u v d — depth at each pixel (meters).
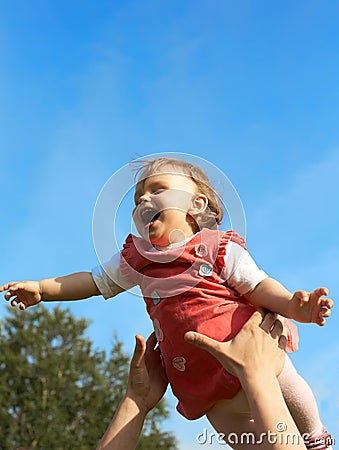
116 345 25.39
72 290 3.16
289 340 2.91
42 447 22.53
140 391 2.91
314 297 2.71
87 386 24.16
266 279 2.93
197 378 2.89
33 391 23.41
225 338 2.82
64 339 25.28
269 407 2.53
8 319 25.02
